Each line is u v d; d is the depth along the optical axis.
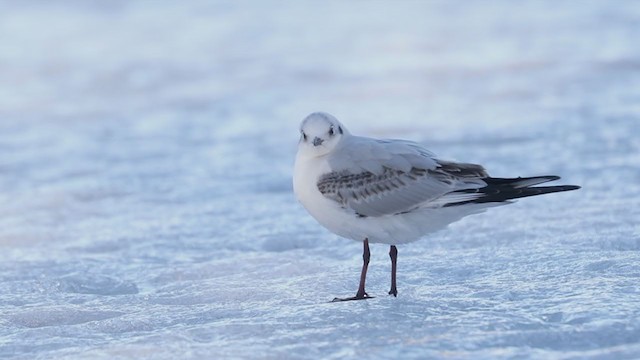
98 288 10.05
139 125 23.86
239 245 11.82
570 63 29.42
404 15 43.69
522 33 36.53
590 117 21.03
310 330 7.38
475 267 9.70
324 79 29.66
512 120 21.41
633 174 15.02
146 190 16.06
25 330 7.96
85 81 31.31
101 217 14.02
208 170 17.73
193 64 33.94
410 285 9.13
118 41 40.00
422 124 21.70
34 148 21.08
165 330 7.76
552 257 9.83
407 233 8.41
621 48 31.55
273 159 18.56
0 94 29.38
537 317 7.57
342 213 8.44
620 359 6.53
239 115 24.66
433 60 31.80
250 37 39.59
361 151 8.49
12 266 10.91
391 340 7.06
